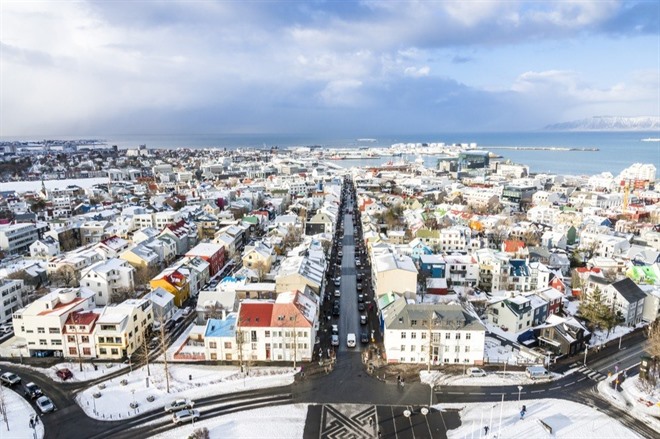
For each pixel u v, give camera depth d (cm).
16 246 19800
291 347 10194
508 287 14850
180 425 8019
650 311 12812
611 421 8119
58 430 7900
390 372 9731
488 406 8531
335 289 14875
